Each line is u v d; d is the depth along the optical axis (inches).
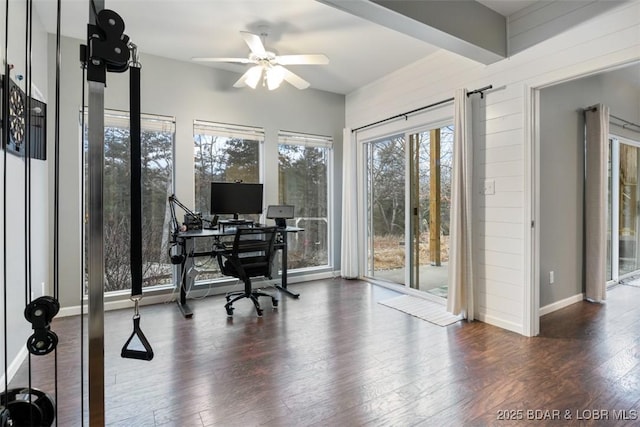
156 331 113.5
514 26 112.5
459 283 124.0
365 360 92.9
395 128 163.5
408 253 160.9
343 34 125.5
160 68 145.0
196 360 92.7
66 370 88.1
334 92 192.5
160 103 145.2
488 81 120.9
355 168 189.0
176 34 125.7
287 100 178.2
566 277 140.8
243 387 79.5
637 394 76.1
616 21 90.0
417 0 93.7
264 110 171.5
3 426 45.6
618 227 176.2
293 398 75.2
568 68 99.6
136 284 42.9
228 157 164.4
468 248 123.0
